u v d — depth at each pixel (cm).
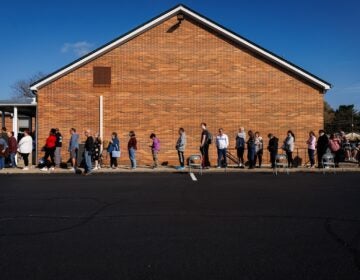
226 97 1920
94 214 813
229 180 1367
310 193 1084
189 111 1916
